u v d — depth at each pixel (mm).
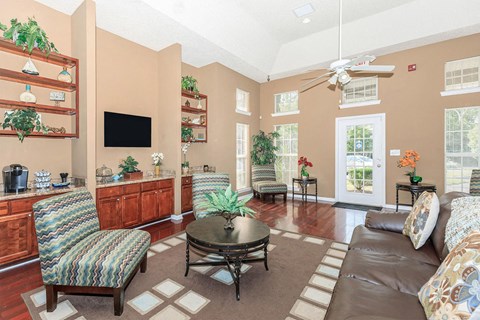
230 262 2553
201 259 2801
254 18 4590
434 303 1113
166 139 4668
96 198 3305
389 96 5195
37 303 2010
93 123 3262
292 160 6762
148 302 2016
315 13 4457
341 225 4102
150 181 4035
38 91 3277
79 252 1957
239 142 6594
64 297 2082
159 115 4801
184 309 1931
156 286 2252
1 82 2986
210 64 5613
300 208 5285
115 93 4125
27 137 3164
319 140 6180
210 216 3021
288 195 6746
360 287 1441
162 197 4254
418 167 4895
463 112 4535
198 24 4047
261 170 6426
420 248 1962
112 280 1839
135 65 4426
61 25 3432
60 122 3459
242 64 5699
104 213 3391
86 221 2309
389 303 1280
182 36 4258
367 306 1252
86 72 3189
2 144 2988
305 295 2121
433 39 4539
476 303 921
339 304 1290
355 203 5715
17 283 2316
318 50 5461
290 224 4168
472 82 4457
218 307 1957
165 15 3623
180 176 4539
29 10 3141
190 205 4801
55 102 3393
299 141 6504
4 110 2998
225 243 2078
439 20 4195
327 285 2275
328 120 6043
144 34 4164
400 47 4859
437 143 4711
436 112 4715
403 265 1701
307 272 2518
